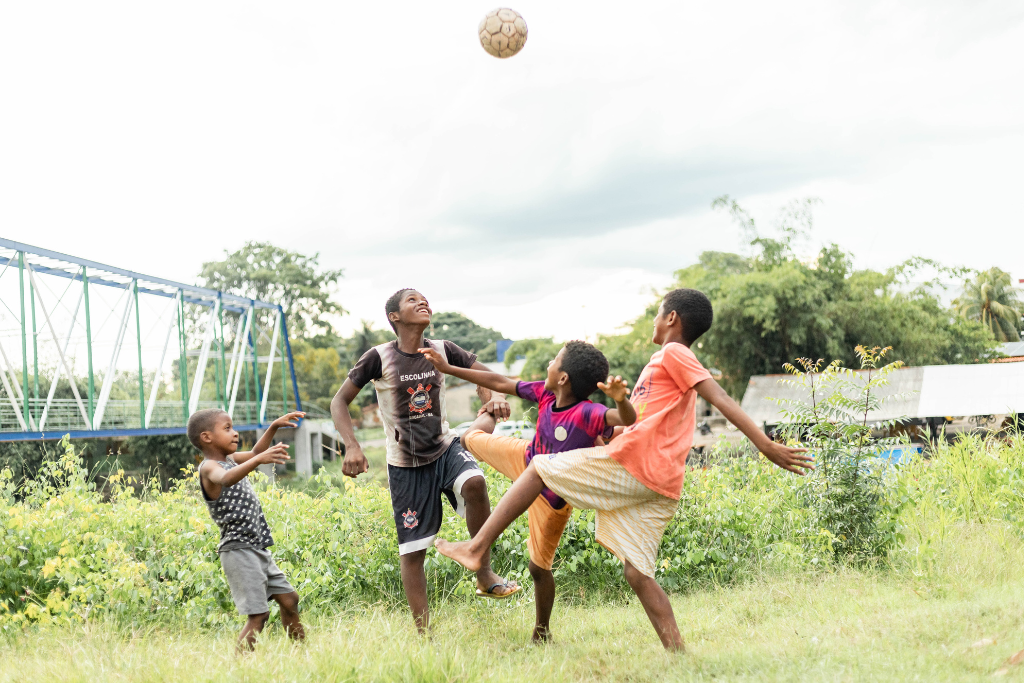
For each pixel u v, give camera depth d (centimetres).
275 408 3772
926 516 734
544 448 418
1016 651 320
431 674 327
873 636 373
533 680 337
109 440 2739
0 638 496
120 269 2530
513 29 576
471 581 599
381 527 641
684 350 389
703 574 634
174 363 4700
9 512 612
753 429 370
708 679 324
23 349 2148
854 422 706
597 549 629
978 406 2423
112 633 489
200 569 573
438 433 481
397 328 478
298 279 6331
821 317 3241
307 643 402
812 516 680
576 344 414
